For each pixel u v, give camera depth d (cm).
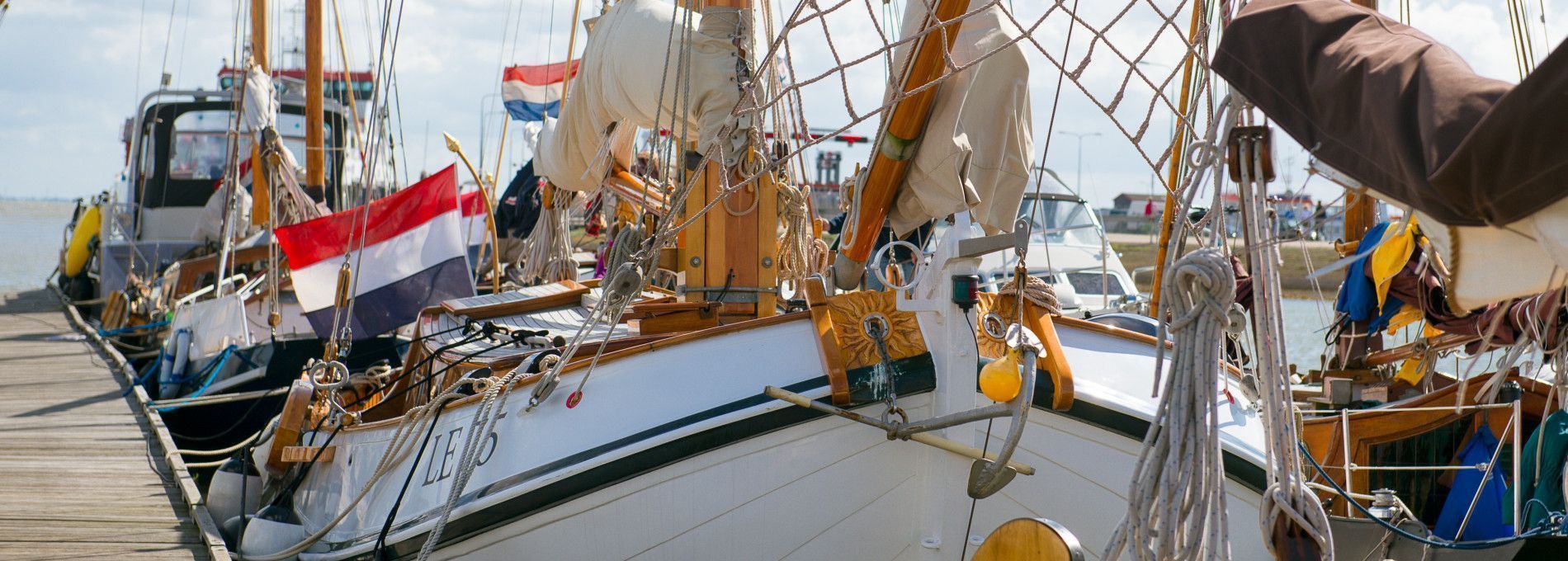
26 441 955
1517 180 249
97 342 1642
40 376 1320
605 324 757
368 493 607
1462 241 298
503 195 1502
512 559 507
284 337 1212
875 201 539
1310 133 299
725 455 490
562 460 496
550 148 820
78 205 2558
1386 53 282
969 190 522
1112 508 503
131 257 1811
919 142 521
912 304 514
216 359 1198
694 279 615
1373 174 281
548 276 1078
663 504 489
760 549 495
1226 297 327
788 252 640
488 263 1495
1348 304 712
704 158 507
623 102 671
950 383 503
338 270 1029
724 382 498
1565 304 481
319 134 1619
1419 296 655
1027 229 479
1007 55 527
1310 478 677
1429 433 680
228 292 1421
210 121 1984
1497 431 656
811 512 498
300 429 722
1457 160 251
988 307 525
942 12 489
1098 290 1389
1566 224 254
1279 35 307
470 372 616
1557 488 540
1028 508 505
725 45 603
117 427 1016
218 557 619
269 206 1193
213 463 870
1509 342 605
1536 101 237
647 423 491
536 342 676
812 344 510
